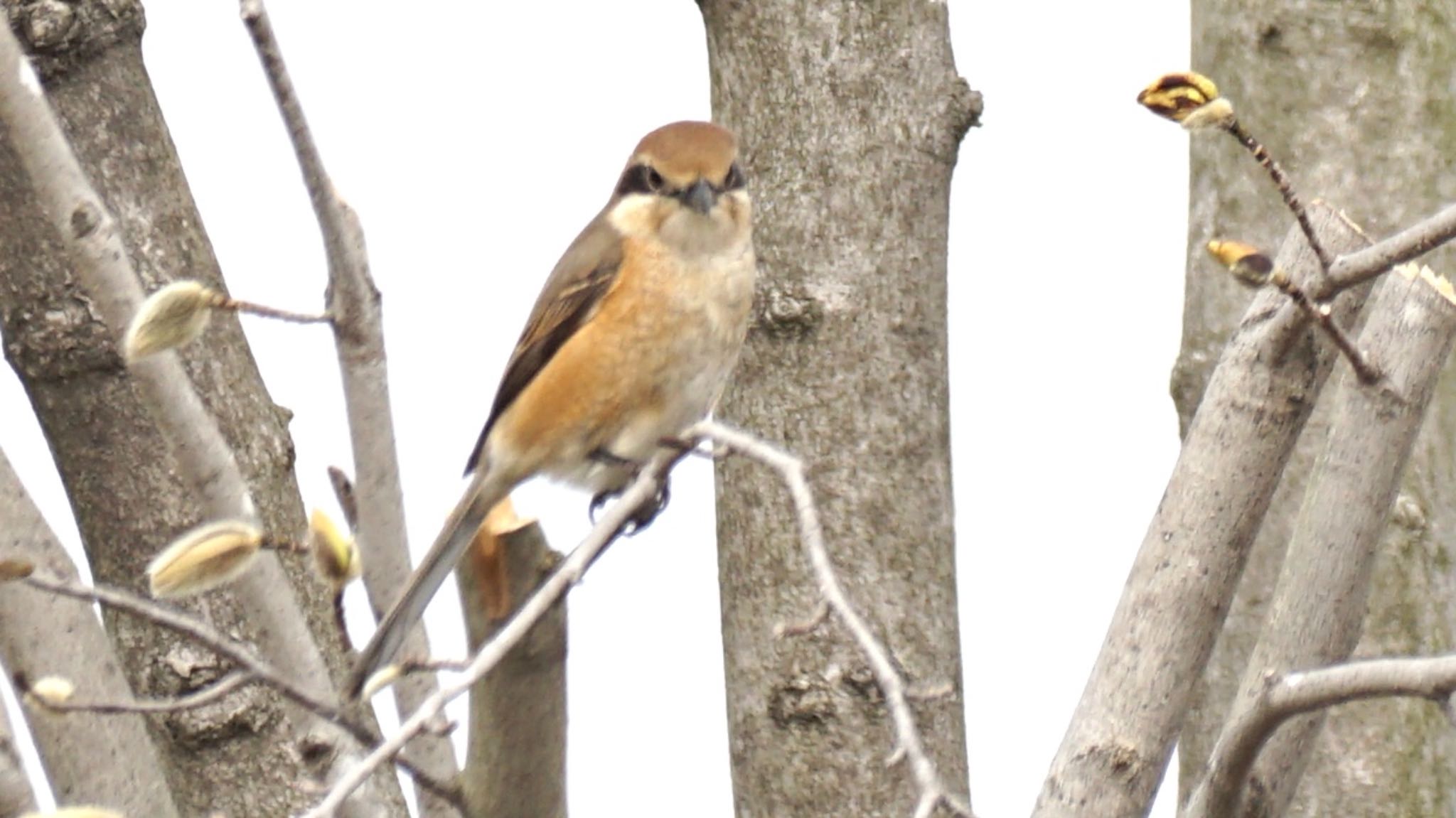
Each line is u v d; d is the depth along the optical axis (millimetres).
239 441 9602
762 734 10820
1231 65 10789
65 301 9547
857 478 10742
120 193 9680
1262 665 7668
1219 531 7438
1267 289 7551
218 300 6918
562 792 7609
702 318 10555
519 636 6645
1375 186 10500
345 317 7031
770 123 11000
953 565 10953
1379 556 10328
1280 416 7426
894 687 6293
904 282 10875
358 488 7297
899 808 10594
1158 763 7410
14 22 9609
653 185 10586
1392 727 10258
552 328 10602
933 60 11055
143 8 10008
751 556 10883
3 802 6762
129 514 9578
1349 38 10508
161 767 8852
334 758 7785
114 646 9602
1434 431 10297
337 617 7391
